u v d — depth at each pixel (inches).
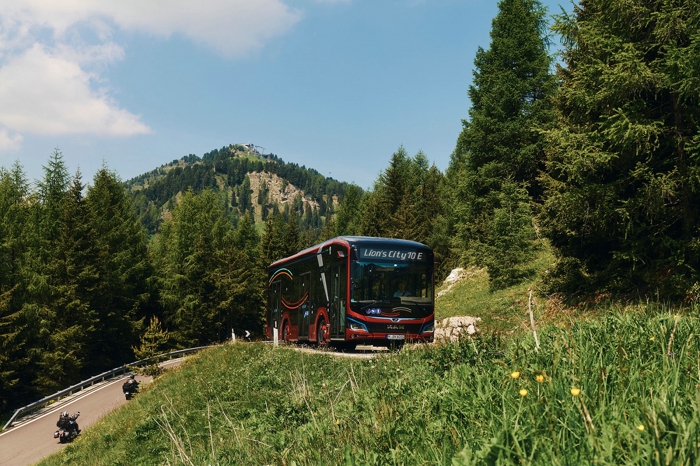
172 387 820.0
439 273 2522.1
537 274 1122.0
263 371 631.2
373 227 3198.8
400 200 3174.2
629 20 595.2
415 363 347.9
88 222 2033.7
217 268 2844.5
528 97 1616.6
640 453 93.8
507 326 659.4
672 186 559.8
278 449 247.0
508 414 128.3
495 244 1197.7
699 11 514.3
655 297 558.9
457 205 1740.9
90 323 1925.4
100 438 758.5
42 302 1877.5
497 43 1631.4
